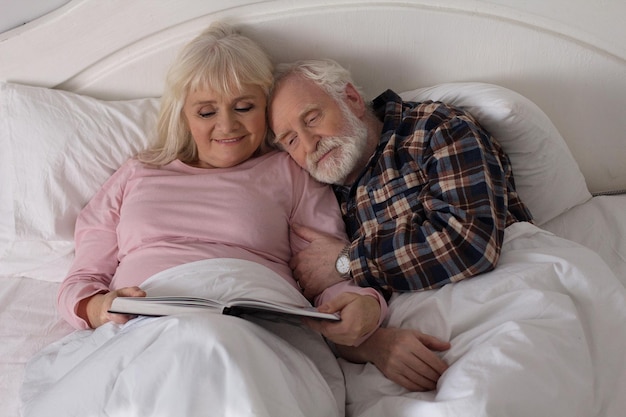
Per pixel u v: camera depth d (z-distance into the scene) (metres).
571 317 1.10
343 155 1.39
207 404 0.93
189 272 1.23
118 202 1.46
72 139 1.55
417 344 1.12
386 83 1.64
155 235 1.36
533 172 1.47
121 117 1.58
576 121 1.66
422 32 1.57
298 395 1.00
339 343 1.17
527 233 1.28
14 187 1.54
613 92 1.61
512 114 1.38
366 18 1.56
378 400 1.10
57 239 1.53
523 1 1.53
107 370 0.99
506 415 0.96
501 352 1.01
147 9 1.57
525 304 1.12
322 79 1.41
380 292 1.27
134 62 1.64
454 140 1.28
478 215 1.21
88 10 1.58
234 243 1.35
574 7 1.53
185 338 0.95
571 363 1.06
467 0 1.54
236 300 1.09
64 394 1.00
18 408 1.17
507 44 1.57
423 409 0.99
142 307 1.07
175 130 1.46
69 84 1.68
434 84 1.63
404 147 1.36
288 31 1.58
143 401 0.95
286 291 1.27
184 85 1.38
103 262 1.42
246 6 1.56
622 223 1.49
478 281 1.19
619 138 1.67
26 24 1.60
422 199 1.29
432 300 1.19
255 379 0.94
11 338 1.36
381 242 1.27
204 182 1.41
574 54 1.58
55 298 1.50
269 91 1.44
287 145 1.43
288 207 1.43
